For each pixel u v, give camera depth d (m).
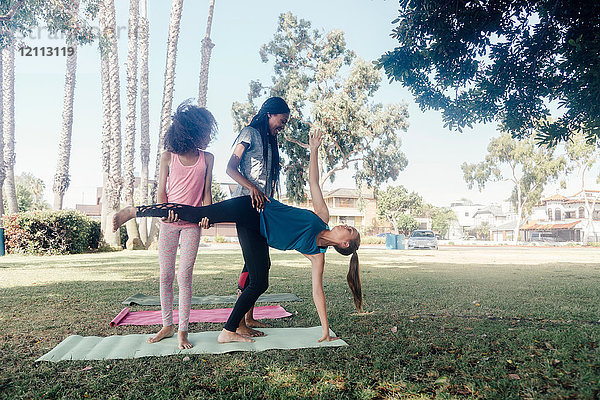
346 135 30.28
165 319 3.33
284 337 3.35
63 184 20.50
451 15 5.30
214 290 6.20
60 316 4.24
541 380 2.33
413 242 26.03
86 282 7.10
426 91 5.88
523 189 43.91
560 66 5.29
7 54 18.91
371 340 3.25
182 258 3.20
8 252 14.90
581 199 52.44
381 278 8.11
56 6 9.21
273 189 3.78
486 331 3.53
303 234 3.23
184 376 2.43
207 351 2.95
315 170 3.56
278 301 5.22
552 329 3.57
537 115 5.87
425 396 2.15
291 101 30.17
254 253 3.25
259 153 3.52
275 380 2.35
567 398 2.09
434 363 2.66
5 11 8.70
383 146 32.75
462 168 46.28
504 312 4.45
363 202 34.56
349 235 3.27
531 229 58.06
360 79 30.14
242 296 3.23
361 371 2.51
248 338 3.22
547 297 5.61
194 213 3.16
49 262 11.74
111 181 17.97
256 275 3.24
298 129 31.11
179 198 3.25
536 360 2.70
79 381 2.35
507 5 5.34
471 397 2.13
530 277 8.52
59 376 2.43
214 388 2.25
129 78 19.23
